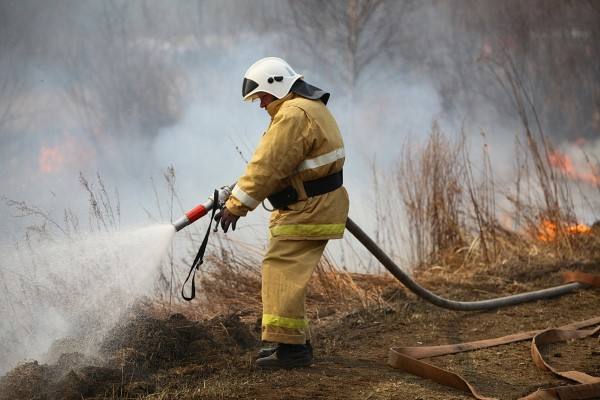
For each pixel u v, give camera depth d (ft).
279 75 22.58
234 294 32.76
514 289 34.42
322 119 22.20
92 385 21.17
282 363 23.25
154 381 22.09
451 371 23.72
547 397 20.53
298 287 22.34
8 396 20.66
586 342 26.71
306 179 22.36
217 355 24.23
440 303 28.78
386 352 26.04
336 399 21.01
